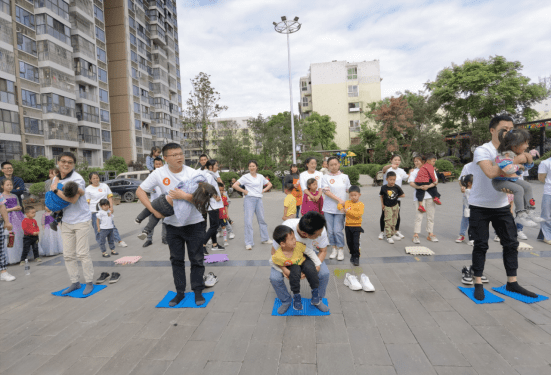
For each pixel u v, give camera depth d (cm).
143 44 3991
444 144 2764
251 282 413
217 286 403
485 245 329
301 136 2827
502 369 218
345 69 4700
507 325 275
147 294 386
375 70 4750
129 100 3581
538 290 344
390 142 2956
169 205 339
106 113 3219
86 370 237
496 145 320
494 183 313
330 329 283
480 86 2759
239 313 323
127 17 3597
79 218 391
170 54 4725
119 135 3594
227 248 605
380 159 3566
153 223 361
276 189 2138
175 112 4856
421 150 2814
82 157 2616
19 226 551
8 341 284
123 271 485
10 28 2212
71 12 2756
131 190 1806
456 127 3191
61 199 373
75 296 386
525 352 236
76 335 291
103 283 433
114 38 3547
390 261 474
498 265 431
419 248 520
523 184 320
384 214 592
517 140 282
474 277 336
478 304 318
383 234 627
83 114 2853
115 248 645
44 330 303
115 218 1131
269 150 2622
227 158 2667
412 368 223
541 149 2053
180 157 347
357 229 458
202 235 363
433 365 226
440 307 316
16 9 2264
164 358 248
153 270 485
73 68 2789
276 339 270
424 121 2902
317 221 288
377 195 1566
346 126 4712
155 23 4216
